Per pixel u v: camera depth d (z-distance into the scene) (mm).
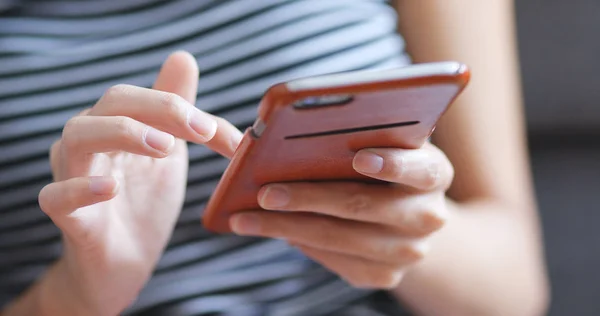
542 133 1311
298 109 500
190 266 889
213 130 581
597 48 1275
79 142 584
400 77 500
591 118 1290
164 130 592
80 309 733
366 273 743
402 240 703
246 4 898
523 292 983
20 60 889
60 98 884
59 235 918
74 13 912
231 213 704
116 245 685
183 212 880
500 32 1096
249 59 887
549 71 1286
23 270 944
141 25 905
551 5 1281
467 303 958
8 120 882
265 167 592
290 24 902
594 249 1272
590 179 1301
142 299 878
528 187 1096
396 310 968
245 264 901
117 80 885
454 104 1062
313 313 924
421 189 658
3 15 911
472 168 1060
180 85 647
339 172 636
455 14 1072
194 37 893
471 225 1000
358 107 516
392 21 991
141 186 694
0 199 909
